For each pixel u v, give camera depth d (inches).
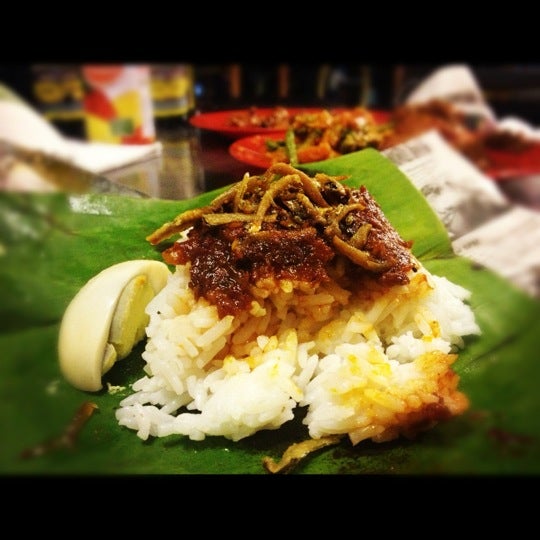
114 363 7.9
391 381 7.1
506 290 9.1
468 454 6.7
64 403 7.3
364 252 7.6
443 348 7.8
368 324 7.7
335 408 6.9
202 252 7.6
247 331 7.5
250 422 6.8
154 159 10.7
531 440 6.9
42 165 10.2
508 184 10.7
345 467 6.6
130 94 10.7
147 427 6.9
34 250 9.1
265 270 7.3
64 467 6.6
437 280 8.8
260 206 7.6
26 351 7.8
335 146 11.4
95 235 9.6
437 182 10.8
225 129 11.3
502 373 7.8
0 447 6.8
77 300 7.7
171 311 7.7
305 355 7.5
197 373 7.4
